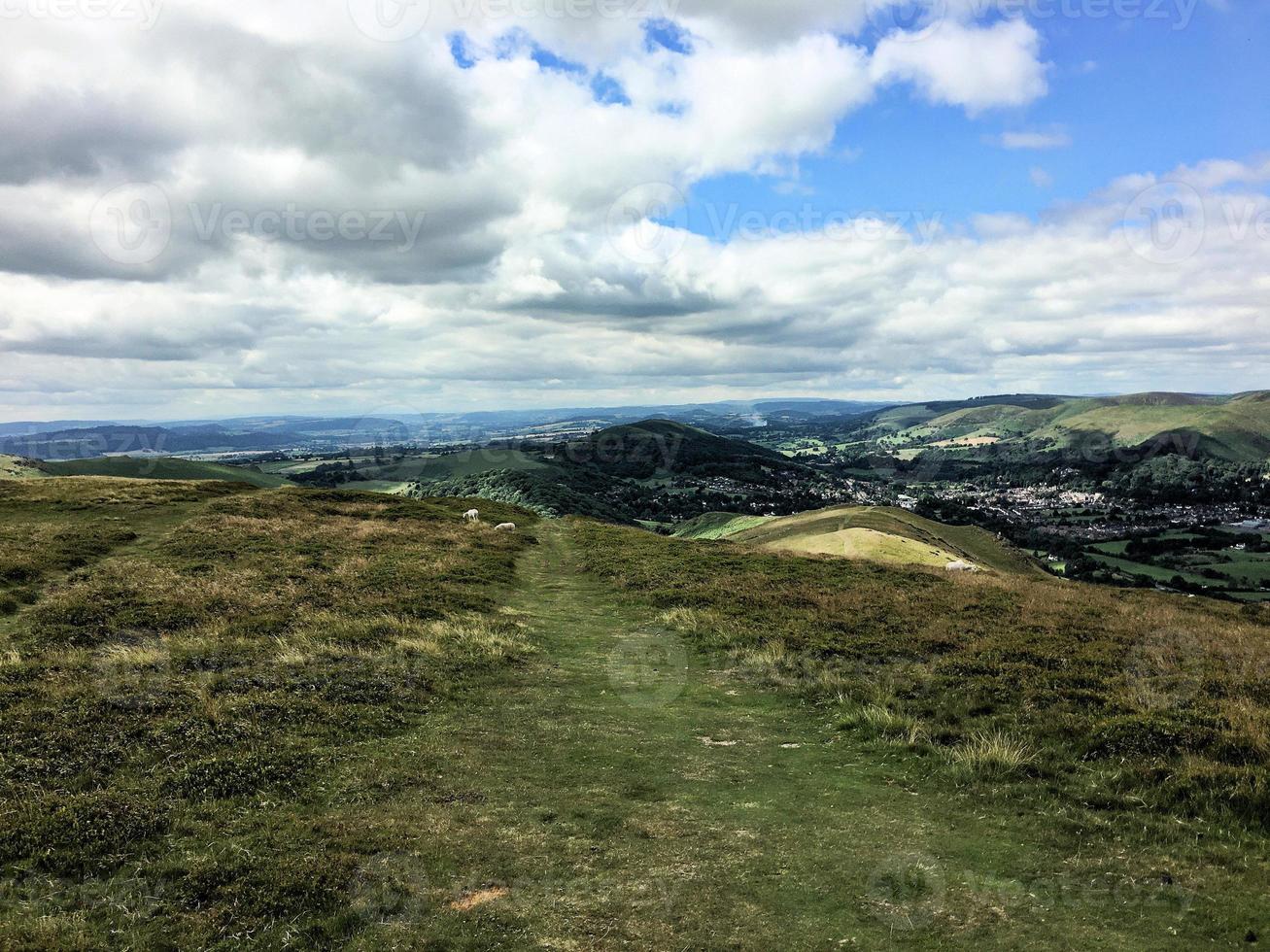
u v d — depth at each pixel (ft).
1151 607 92.27
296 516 136.67
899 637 66.28
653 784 35.45
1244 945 22.74
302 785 33.55
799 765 38.86
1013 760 37.88
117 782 32.68
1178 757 38.17
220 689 46.50
